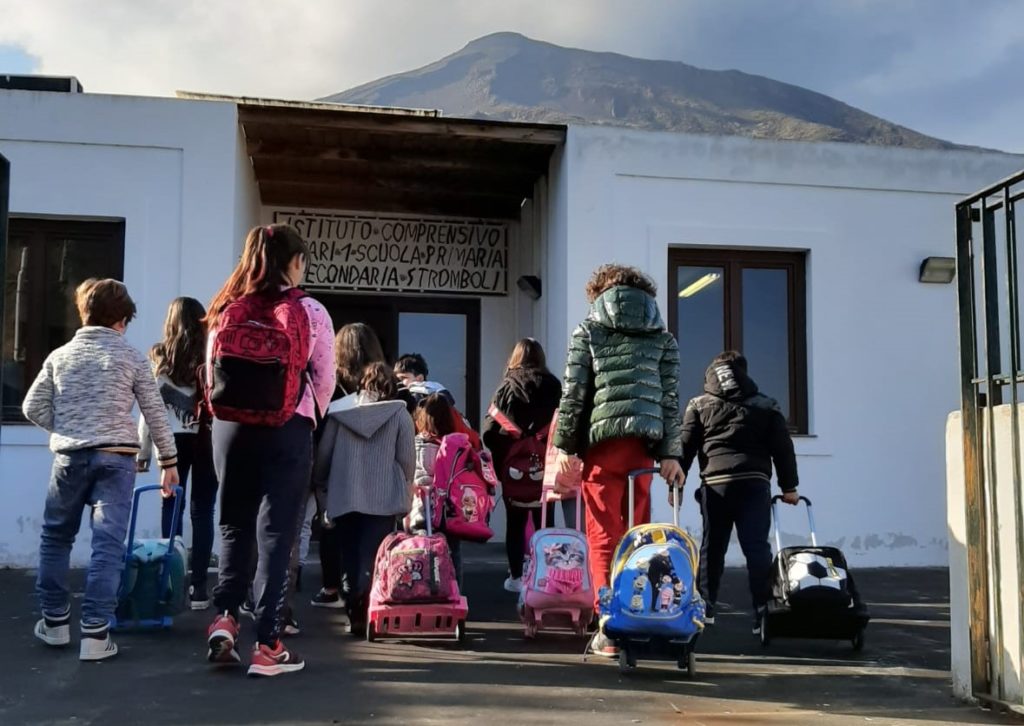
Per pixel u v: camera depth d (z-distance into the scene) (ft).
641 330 15.24
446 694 12.92
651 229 27.61
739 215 28.12
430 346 34.17
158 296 25.27
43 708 11.92
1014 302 12.62
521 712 12.15
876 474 28.09
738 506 17.60
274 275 13.50
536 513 21.88
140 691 12.74
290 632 16.69
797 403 28.43
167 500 19.08
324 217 33.22
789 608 16.11
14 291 25.22
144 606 16.48
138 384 15.02
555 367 28.30
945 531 28.25
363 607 16.71
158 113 25.49
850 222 28.66
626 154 27.53
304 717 11.68
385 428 16.81
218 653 13.85
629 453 15.30
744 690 13.64
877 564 27.84
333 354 13.94
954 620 13.62
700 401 18.24
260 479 13.65
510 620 18.52
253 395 12.80
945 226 29.12
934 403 28.63
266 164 29.32
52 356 14.98
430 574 15.83
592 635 17.02
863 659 15.85
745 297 28.63
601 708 12.45
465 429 18.97
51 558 15.05
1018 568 12.35
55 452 14.69
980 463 13.28
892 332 28.60
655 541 14.29
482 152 28.99
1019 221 27.78
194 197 25.49
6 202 12.53
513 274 34.42
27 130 25.00
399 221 33.78
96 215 25.21
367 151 28.53
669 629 13.71
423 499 17.87
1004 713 12.59
